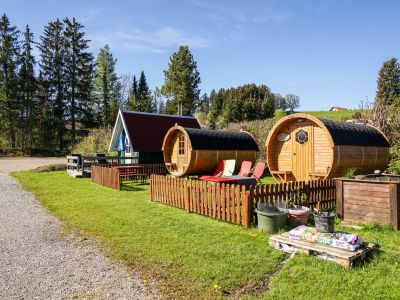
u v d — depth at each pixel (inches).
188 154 699.4
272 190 345.7
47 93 2210.9
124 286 201.0
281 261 233.1
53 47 2241.6
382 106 666.8
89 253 260.7
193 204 393.1
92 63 2352.4
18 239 302.2
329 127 494.6
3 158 1734.7
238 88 2532.0
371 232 295.0
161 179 459.2
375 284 189.2
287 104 4146.2
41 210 426.9
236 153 740.0
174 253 251.6
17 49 2167.8
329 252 221.6
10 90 2084.2
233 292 191.6
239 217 330.0
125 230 319.0
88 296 189.3
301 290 186.7
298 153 562.9
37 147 2165.4
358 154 503.8
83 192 569.6
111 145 1058.1
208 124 2156.7
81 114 2285.9
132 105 2625.5
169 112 2175.2
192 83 1973.4
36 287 202.5
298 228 261.1
